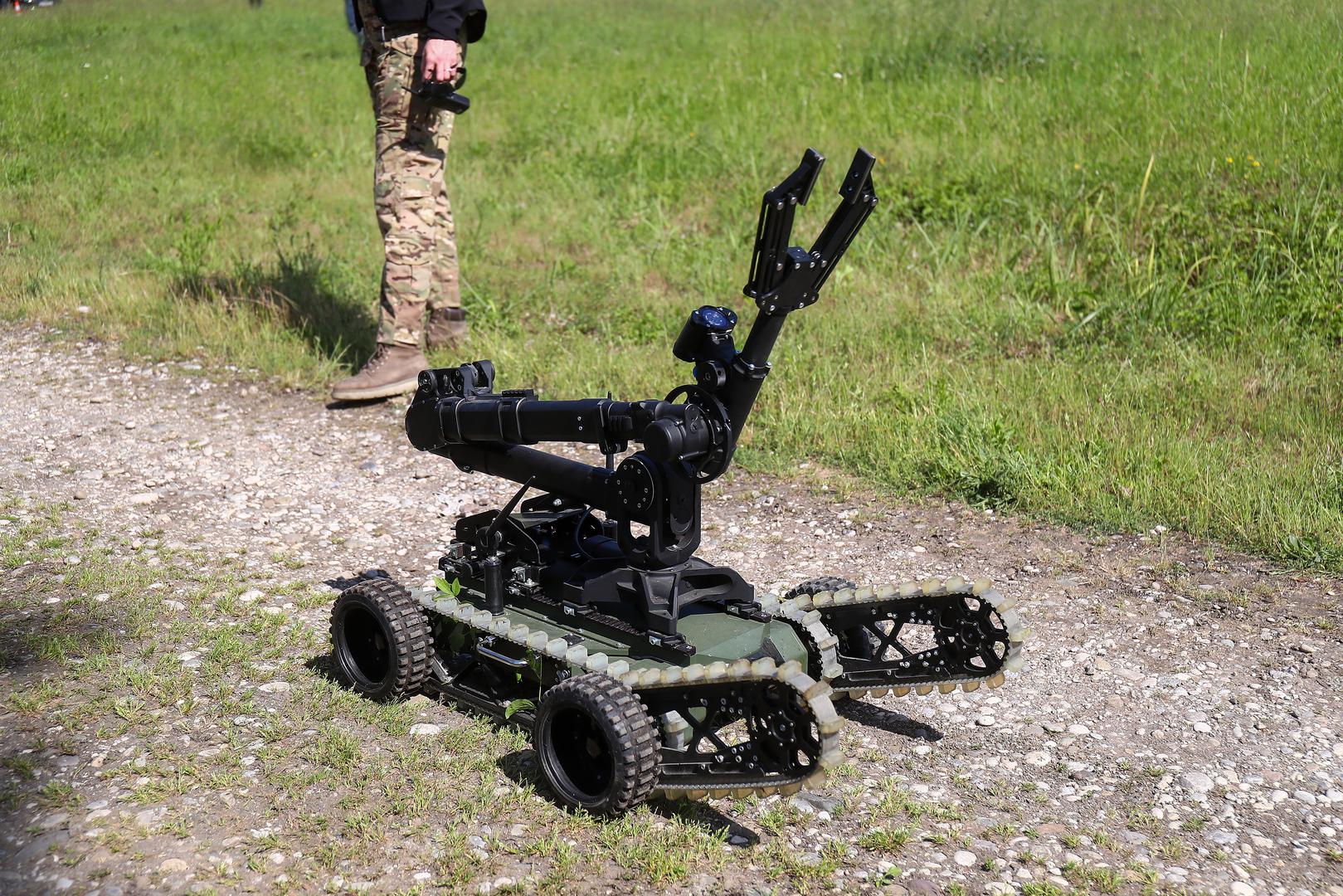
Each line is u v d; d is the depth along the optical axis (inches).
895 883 135.3
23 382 316.5
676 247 403.9
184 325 349.7
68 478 258.8
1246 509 229.9
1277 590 208.1
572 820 143.6
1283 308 321.7
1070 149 418.0
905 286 362.6
